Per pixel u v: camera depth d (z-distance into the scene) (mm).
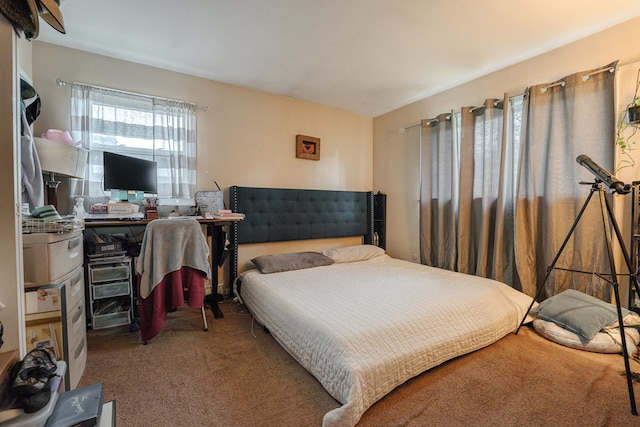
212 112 2955
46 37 2188
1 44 977
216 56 2488
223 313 2574
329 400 1388
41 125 2219
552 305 2057
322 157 3717
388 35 2176
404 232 3717
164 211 2627
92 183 2373
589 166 1633
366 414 1266
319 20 1998
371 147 4176
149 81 2637
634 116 1866
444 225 3121
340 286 2238
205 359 1770
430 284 2277
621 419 1229
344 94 3346
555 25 2049
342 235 3781
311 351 1501
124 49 2369
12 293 985
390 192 3908
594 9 1878
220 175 3016
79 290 1646
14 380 821
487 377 1537
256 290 2314
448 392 1414
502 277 2598
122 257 2230
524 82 2537
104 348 1907
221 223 2689
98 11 1887
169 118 2691
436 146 3236
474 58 2520
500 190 2543
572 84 2172
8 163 986
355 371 1231
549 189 2291
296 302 1885
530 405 1319
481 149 2783
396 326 1521
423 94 3340
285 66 2670
